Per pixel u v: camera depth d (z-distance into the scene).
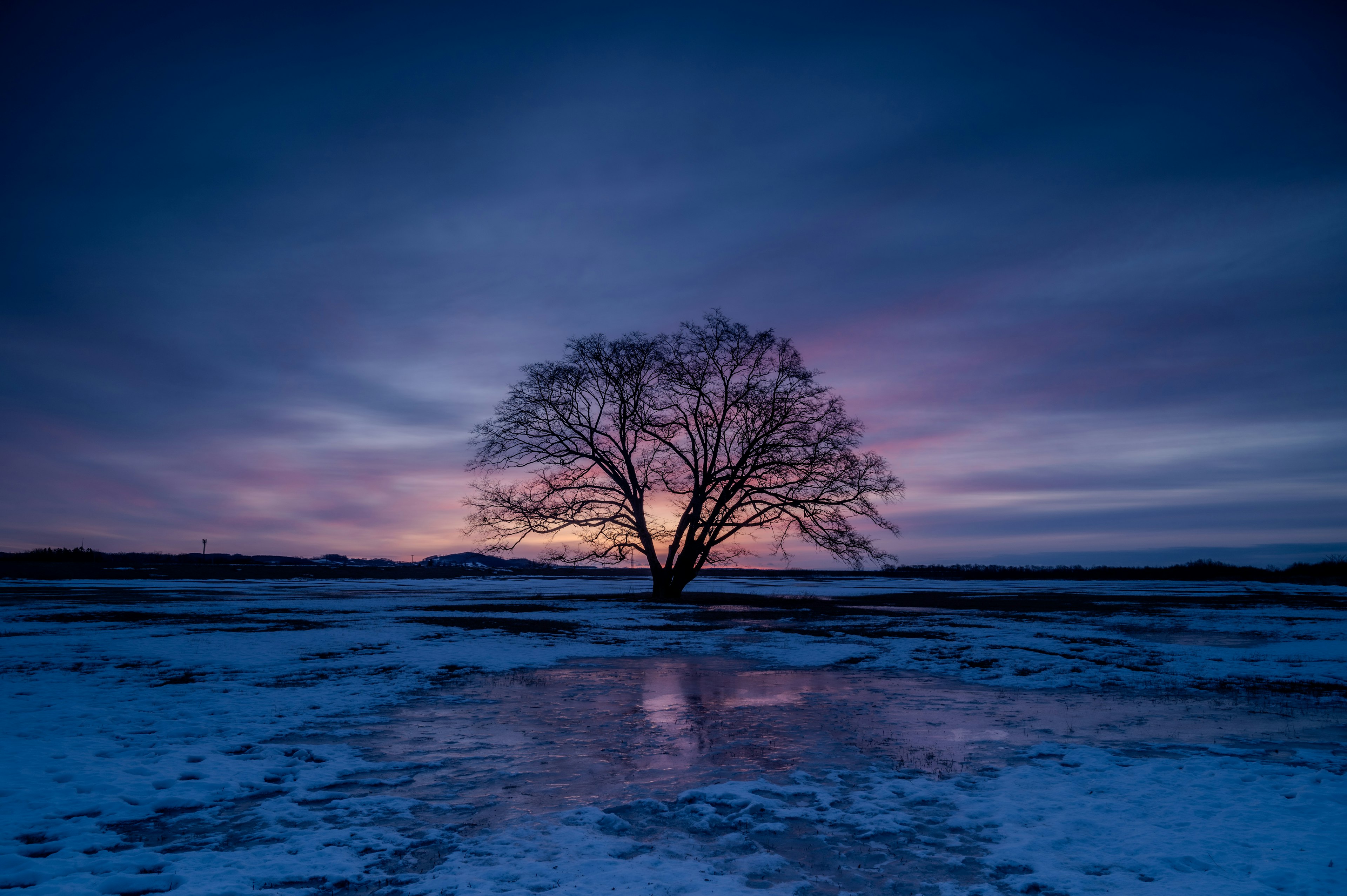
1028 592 49.62
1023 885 4.79
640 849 5.45
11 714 9.76
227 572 80.69
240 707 10.41
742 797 6.54
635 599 38.62
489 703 10.93
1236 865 5.08
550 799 6.59
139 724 9.27
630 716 10.11
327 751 8.12
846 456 34.94
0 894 4.50
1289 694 11.95
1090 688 12.51
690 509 36.25
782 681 13.13
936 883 4.86
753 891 4.71
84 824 5.77
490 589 52.59
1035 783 7.05
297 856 5.21
